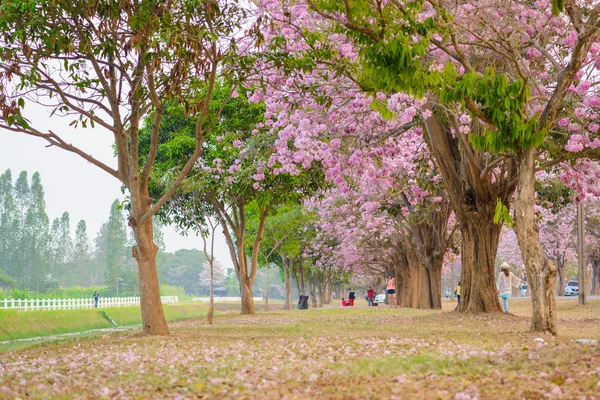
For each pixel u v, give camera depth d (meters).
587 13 16.70
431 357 10.12
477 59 18.86
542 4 15.81
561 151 19.77
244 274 35.38
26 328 35.38
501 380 7.69
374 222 36.69
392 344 12.91
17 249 127.88
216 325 23.34
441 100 13.19
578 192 23.50
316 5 13.51
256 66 20.11
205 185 28.72
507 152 18.25
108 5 15.55
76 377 9.78
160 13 15.85
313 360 10.45
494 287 23.81
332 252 56.56
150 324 18.08
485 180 22.83
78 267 151.50
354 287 110.88
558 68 15.02
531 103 18.33
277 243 47.00
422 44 12.34
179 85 16.75
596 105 17.05
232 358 11.31
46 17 15.57
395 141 24.50
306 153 21.69
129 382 9.07
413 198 31.88
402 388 7.33
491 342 13.09
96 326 43.19
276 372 9.23
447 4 15.75
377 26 13.02
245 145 27.27
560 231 55.88
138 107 17.77
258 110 30.55
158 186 30.53
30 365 11.88
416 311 32.66
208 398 7.45
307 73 20.70
